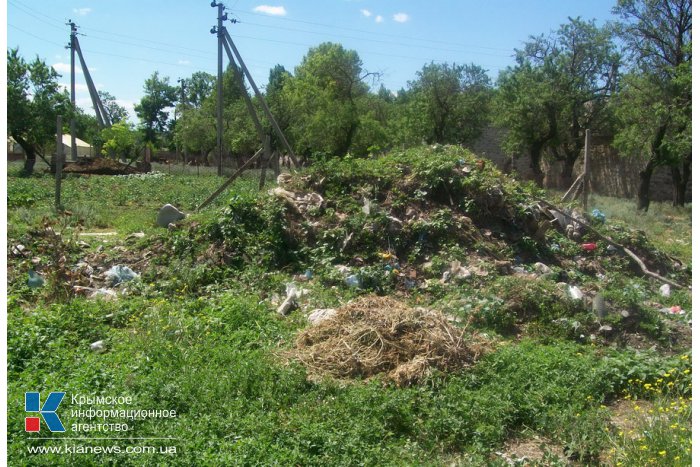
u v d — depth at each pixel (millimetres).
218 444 4277
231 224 9758
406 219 10141
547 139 30109
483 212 10406
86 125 55562
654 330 7266
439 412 4805
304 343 5988
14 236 9773
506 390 5145
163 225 11742
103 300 7438
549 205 11102
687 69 21594
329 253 9500
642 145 23594
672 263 10914
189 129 43531
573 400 5262
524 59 31266
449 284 8578
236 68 20781
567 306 7543
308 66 41875
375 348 5668
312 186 10961
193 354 5641
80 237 11359
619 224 11539
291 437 4410
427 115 33906
